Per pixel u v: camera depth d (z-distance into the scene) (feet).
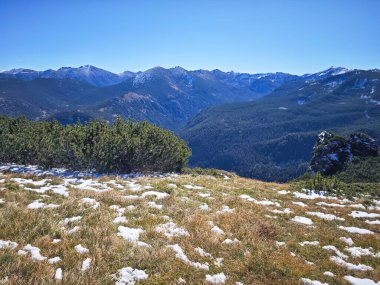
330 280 29.86
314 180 79.51
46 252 28.37
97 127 87.76
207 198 55.93
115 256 28.81
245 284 27.76
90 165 79.92
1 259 25.99
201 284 26.45
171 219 41.32
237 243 35.58
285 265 31.83
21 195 45.21
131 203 47.16
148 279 26.08
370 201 66.80
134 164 85.25
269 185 83.61
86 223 36.17
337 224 48.49
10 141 83.10
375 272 32.35
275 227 42.04
